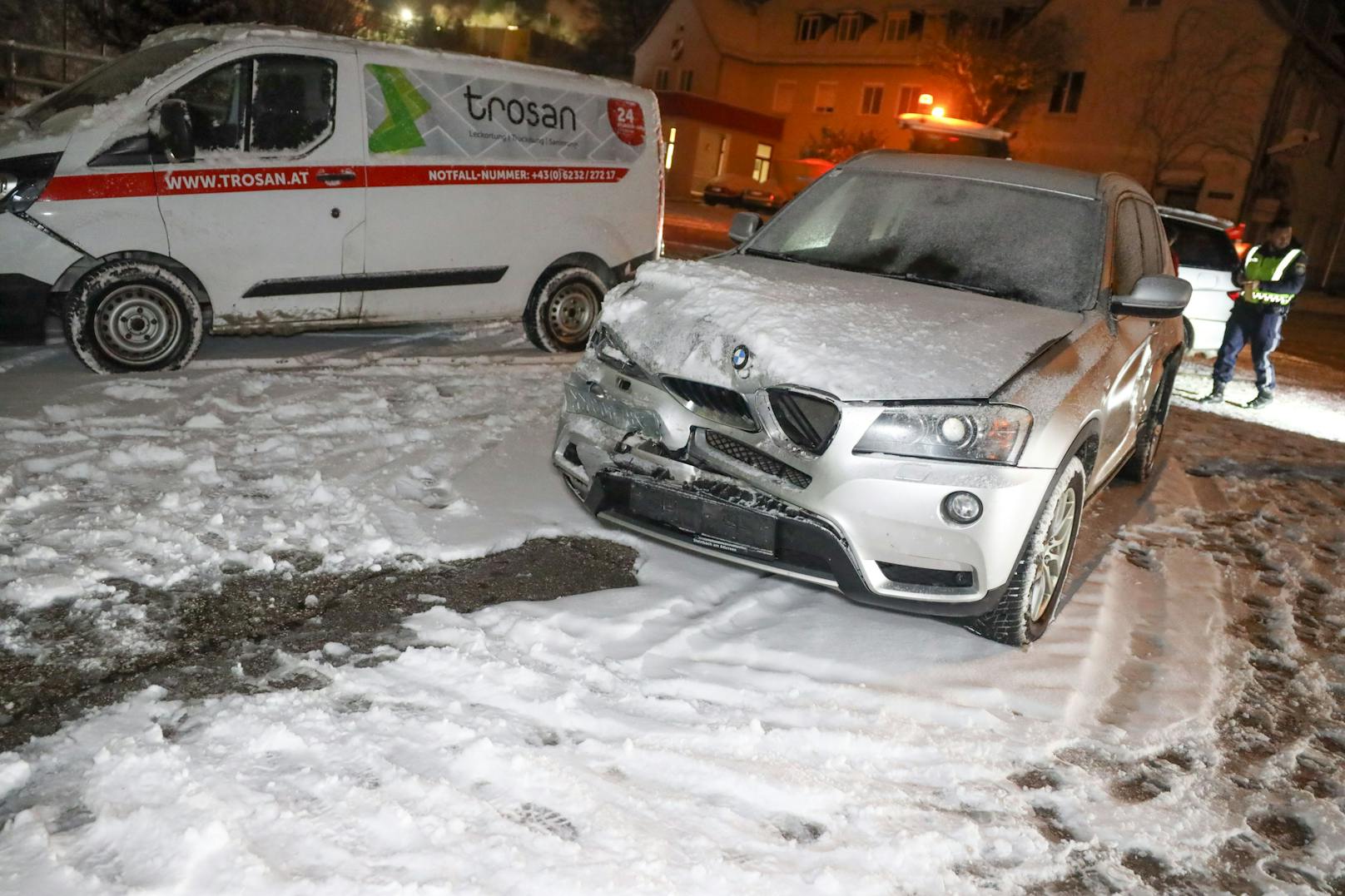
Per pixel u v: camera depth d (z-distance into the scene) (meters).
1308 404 11.52
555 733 3.08
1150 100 36.12
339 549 4.22
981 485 3.60
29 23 16.20
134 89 6.22
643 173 8.31
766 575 4.53
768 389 3.74
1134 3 36.34
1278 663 4.41
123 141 6.07
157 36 7.13
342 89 6.74
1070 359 4.13
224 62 6.35
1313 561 5.81
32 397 5.61
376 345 7.99
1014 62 38.28
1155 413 6.70
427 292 7.34
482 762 2.84
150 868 2.32
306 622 3.62
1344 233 39.28
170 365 6.41
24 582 3.57
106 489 4.51
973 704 3.65
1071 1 37.59
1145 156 36.47
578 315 8.27
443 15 42.78
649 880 2.48
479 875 2.41
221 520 4.26
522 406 6.61
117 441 5.11
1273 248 10.41
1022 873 2.78
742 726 3.23
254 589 3.81
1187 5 35.31
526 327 8.13
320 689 3.17
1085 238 4.93
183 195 6.21
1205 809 3.23
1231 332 10.61
